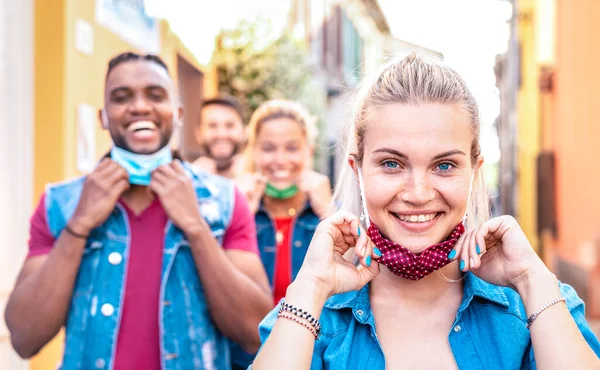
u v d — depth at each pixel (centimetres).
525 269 192
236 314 277
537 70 1122
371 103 193
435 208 189
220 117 554
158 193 278
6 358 423
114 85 282
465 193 190
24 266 286
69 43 470
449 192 188
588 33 760
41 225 289
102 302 276
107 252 280
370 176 192
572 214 866
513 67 1370
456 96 189
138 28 641
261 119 433
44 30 462
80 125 490
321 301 192
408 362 193
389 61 204
